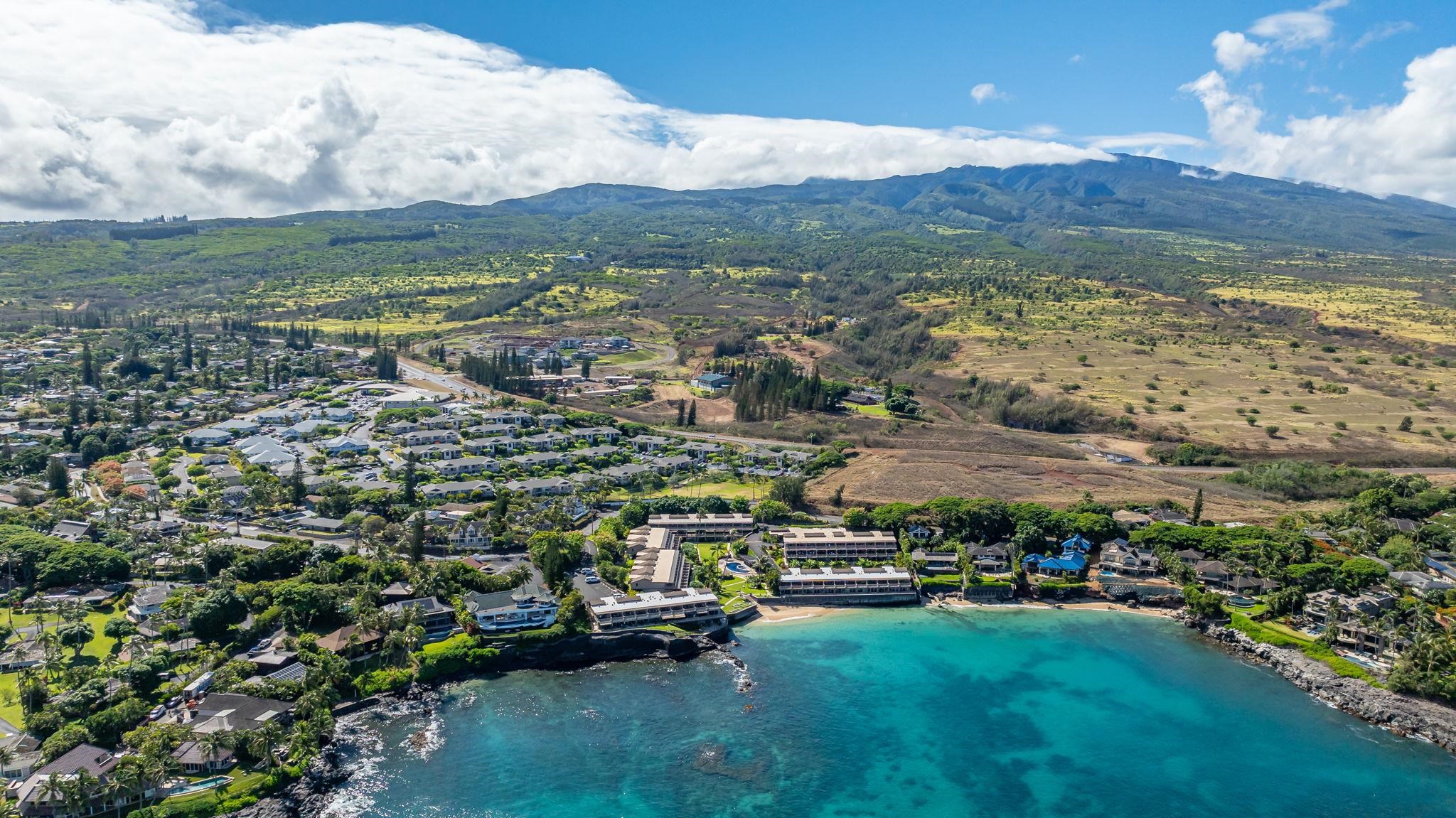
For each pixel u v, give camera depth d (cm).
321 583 19300
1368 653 19688
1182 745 16738
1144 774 15750
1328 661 19488
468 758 15175
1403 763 16162
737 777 15125
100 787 12688
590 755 15500
